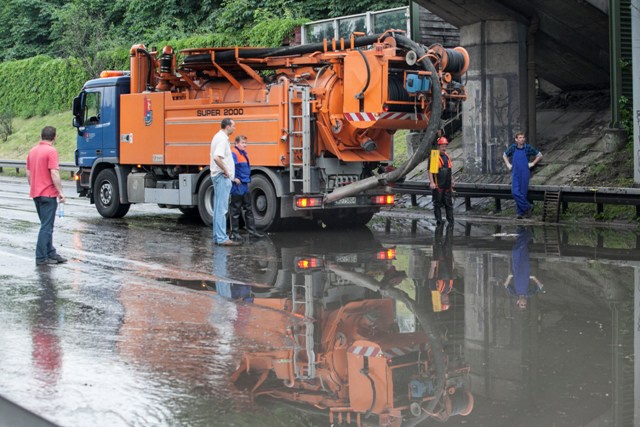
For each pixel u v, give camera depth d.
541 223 17.89
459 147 23.95
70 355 7.43
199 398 6.30
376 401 6.26
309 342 7.93
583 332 8.21
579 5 20.14
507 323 8.62
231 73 17.34
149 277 11.27
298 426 5.75
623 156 19.33
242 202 15.44
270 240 15.28
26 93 46.25
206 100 17.28
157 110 18.23
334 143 16.06
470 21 21.56
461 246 14.21
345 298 9.89
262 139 16.17
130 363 7.20
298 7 36.28
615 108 19.75
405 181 21.50
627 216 17.48
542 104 24.56
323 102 15.91
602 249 13.64
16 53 51.50
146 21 43.81
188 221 18.86
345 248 14.10
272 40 33.94
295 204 15.82
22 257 12.90
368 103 15.45
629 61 19.80
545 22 21.23
